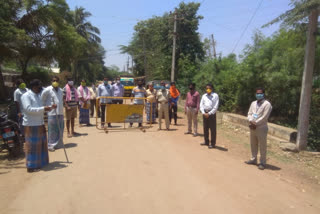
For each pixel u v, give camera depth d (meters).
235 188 4.48
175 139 8.07
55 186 4.28
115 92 10.96
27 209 3.54
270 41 12.69
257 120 5.56
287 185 4.81
